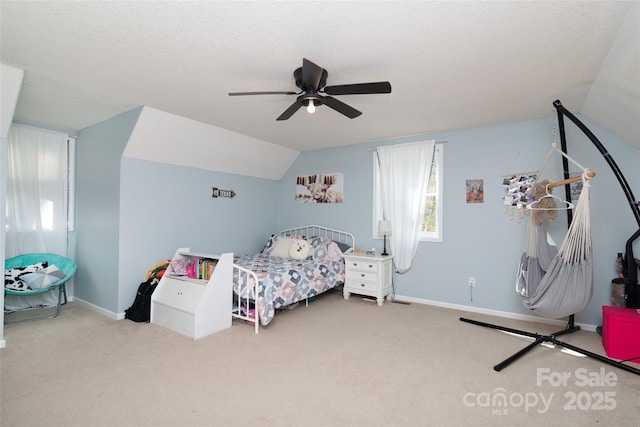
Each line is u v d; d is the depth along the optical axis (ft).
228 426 5.66
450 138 13.10
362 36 6.40
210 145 13.52
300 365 7.93
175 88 9.14
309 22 5.95
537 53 7.00
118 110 11.10
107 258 11.97
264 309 10.10
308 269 12.35
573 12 5.59
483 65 7.57
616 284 9.80
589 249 8.02
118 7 5.57
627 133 9.66
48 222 12.84
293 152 17.07
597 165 10.53
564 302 8.34
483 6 5.46
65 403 6.27
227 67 7.82
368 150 15.11
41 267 11.78
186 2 5.41
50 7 5.57
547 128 11.34
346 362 8.10
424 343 9.31
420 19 5.83
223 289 10.33
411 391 6.81
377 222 14.84
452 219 12.99
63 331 10.11
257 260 13.94
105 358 8.22
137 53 7.19
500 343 9.33
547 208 9.18
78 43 6.79
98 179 12.55
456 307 12.84
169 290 10.84
